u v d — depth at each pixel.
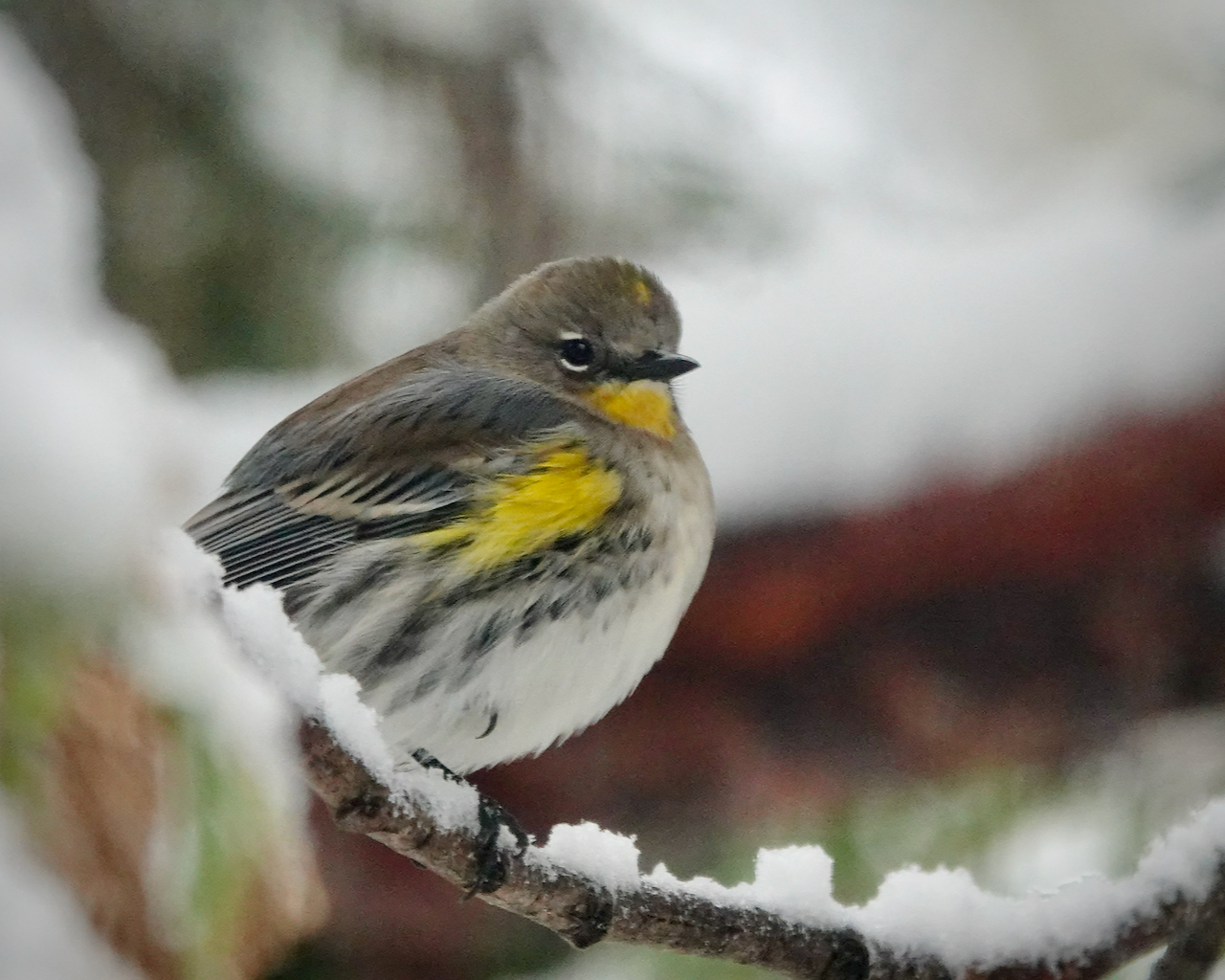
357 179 2.90
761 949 2.72
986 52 3.24
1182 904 2.72
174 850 1.87
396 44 2.90
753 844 2.85
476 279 2.90
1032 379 2.85
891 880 2.73
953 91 3.20
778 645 2.86
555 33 2.91
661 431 2.80
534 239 2.90
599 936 2.72
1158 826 2.83
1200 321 2.84
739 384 2.86
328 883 2.88
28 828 1.73
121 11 2.88
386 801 2.71
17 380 1.66
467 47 2.90
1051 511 2.84
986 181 3.08
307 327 2.89
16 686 1.71
